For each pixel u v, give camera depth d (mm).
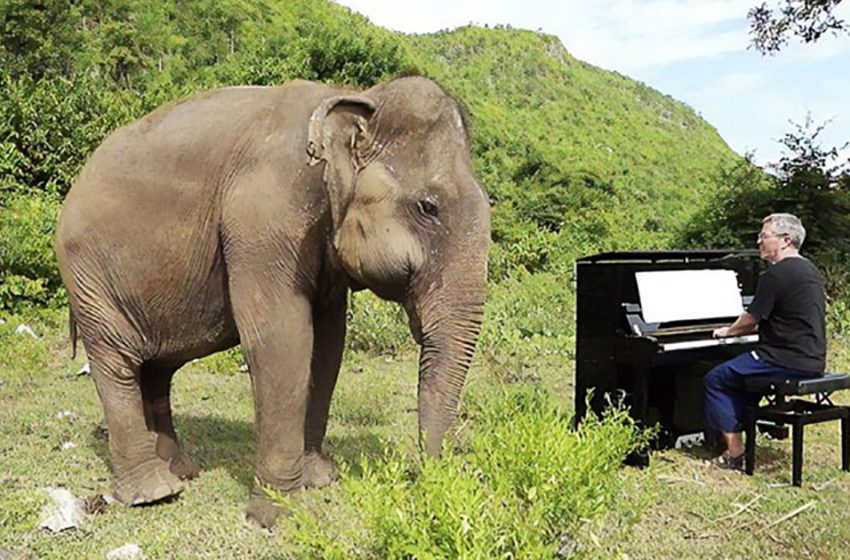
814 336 5941
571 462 3367
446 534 2930
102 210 4883
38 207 12133
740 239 17547
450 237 4191
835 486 5766
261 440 4625
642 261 6641
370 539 3588
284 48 26109
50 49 23422
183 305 4898
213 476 5566
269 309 4496
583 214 26391
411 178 4219
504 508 3178
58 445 6156
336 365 5305
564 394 8289
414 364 9875
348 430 6723
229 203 4562
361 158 4266
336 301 5074
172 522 4738
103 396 5043
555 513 3316
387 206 4207
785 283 5895
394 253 4172
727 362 6148
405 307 4371
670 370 6578
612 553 3555
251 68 21984
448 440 4023
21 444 6145
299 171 4457
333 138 4203
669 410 6617
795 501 5422
